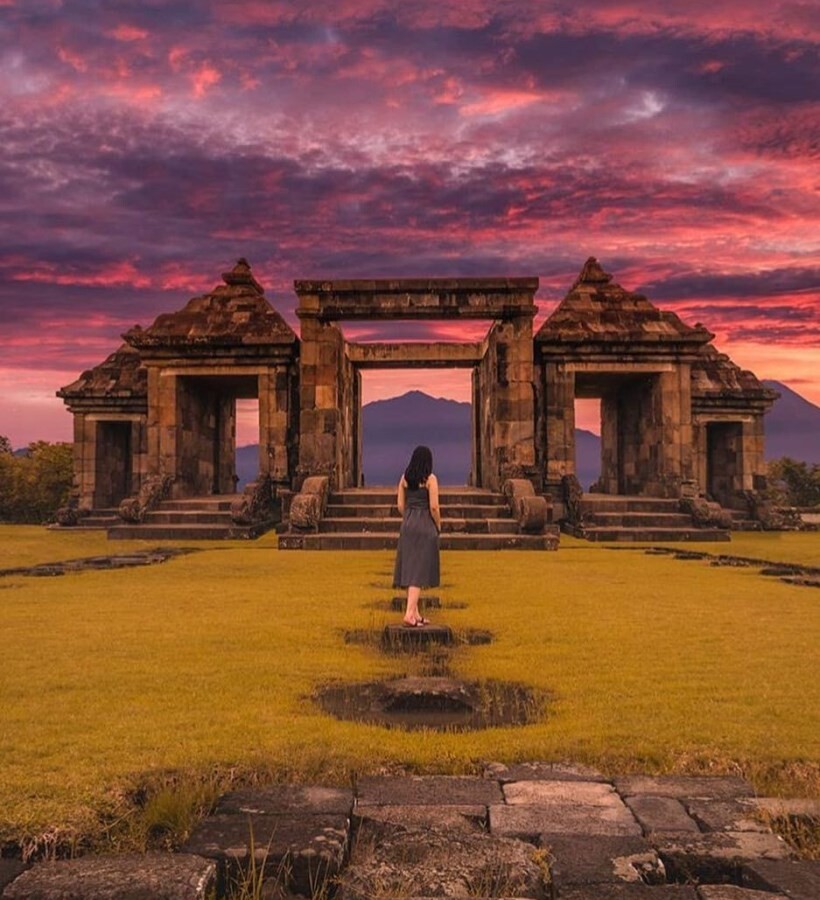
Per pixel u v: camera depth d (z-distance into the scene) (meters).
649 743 4.58
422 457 8.28
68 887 2.94
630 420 29.14
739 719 5.03
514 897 2.98
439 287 23.31
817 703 5.39
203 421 29.28
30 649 7.08
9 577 13.00
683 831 3.46
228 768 4.18
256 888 3.05
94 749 4.40
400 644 7.41
